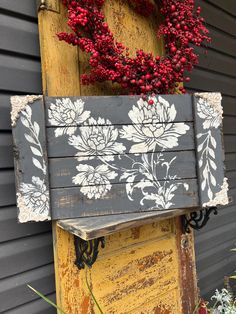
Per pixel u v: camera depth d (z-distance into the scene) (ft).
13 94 3.49
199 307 4.92
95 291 3.67
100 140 3.34
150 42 4.28
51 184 3.19
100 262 3.74
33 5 3.64
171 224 4.62
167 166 3.53
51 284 3.77
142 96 3.46
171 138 3.55
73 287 3.47
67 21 3.57
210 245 6.14
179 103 3.58
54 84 3.45
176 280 4.63
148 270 4.26
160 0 4.12
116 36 3.92
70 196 3.24
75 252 3.51
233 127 6.70
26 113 3.09
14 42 3.49
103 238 3.42
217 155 3.67
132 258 4.08
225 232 6.53
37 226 3.66
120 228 3.02
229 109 6.59
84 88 3.69
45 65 3.40
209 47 6.08
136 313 4.11
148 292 4.25
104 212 3.33
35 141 3.11
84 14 3.35
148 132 3.48
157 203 3.49
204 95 3.63
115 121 3.38
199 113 3.62
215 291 6.15
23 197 3.07
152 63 3.51
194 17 3.95
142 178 3.45
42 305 3.69
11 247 3.46
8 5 3.45
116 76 3.47
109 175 3.36
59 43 3.51
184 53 3.79
